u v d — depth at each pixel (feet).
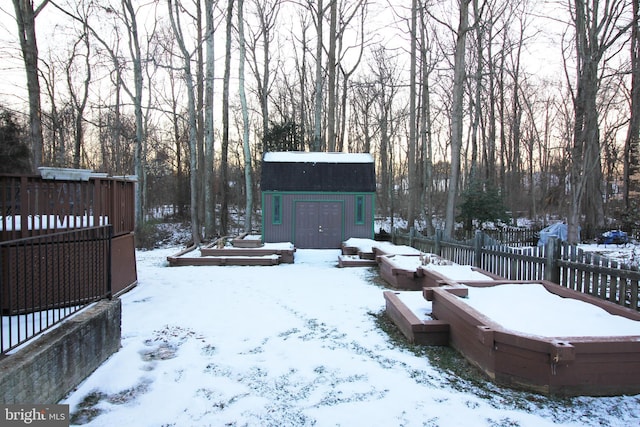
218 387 11.84
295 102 111.04
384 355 14.15
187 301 22.90
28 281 16.99
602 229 62.90
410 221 69.21
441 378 12.12
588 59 43.50
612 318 12.77
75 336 11.80
